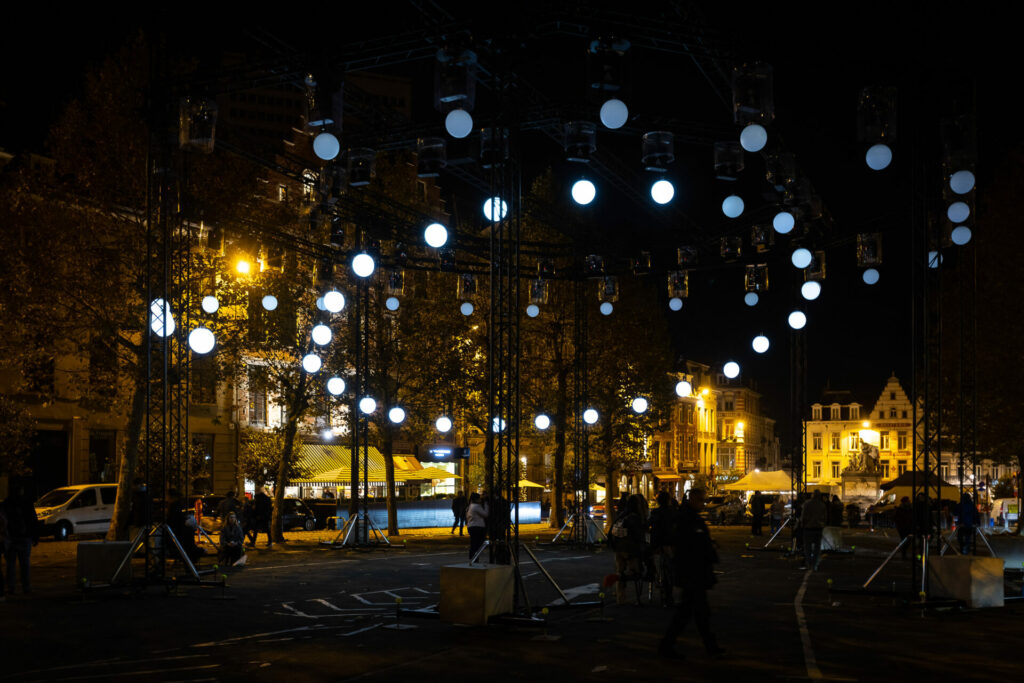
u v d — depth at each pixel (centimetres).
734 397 10238
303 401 2916
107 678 927
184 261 2130
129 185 2347
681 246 2086
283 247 2072
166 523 1773
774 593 1706
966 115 1384
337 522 3603
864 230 1812
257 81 1502
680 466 8488
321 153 1277
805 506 2212
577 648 1103
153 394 2378
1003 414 3203
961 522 1809
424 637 1168
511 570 1275
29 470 2931
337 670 965
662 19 1240
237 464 4041
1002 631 1250
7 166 3241
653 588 1689
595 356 3447
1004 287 3197
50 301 2320
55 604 1457
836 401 11169
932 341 3331
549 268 2255
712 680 923
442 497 4616
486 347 3400
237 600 1519
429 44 1301
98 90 2378
